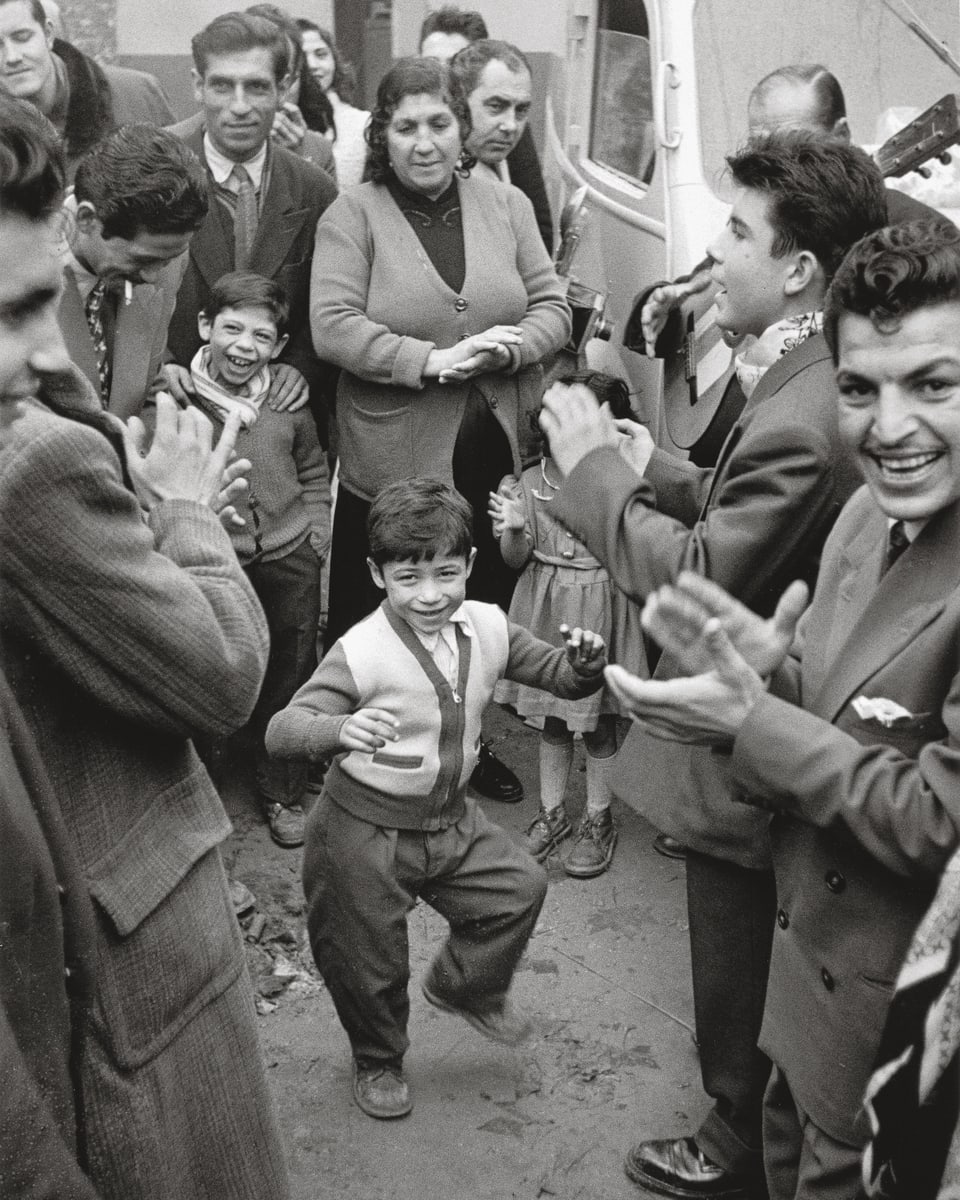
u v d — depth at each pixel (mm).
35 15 3965
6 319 1509
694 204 4602
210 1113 2006
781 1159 2352
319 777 4312
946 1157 1624
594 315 4746
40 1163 1521
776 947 2186
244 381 3984
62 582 1728
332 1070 3260
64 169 1534
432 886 3043
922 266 1777
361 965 2998
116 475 1773
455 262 4113
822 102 3832
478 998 3133
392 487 2951
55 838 1690
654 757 2727
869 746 1915
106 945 1857
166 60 7656
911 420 1820
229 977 2043
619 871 4078
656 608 1882
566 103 6059
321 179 4391
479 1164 2988
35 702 1803
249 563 4012
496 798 4402
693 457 3639
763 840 2539
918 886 1890
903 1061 1629
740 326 2637
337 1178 2943
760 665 1896
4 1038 1501
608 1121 3115
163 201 3021
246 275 3939
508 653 3064
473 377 4121
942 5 4949
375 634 2939
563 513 2529
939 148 4180
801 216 2475
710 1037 2756
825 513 2422
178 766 1988
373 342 4012
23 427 1685
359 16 8898
